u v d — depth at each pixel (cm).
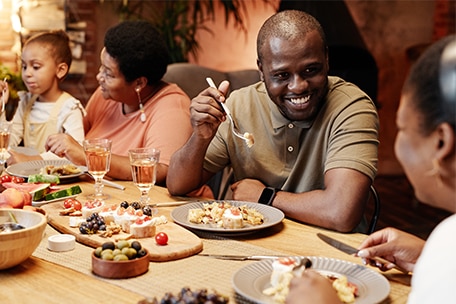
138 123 262
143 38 254
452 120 84
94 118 288
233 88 360
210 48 561
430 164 90
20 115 290
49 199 188
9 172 218
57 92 289
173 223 166
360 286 125
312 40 182
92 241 151
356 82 523
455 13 607
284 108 194
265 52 188
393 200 551
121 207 163
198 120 194
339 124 193
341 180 179
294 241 159
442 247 82
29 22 477
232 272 136
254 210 176
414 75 89
